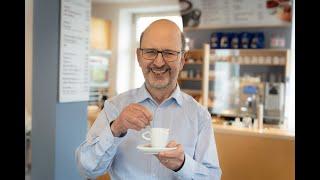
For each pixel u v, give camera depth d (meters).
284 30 5.81
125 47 7.02
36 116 2.61
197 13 6.16
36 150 2.63
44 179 2.62
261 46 5.71
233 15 5.92
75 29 2.76
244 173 2.54
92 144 1.17
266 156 2.47
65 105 2.72
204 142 1.29
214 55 5.88
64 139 2.71
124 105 1.36
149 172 1.26
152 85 1.26
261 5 5.73
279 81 5.69
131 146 1.28
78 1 2.78
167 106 1.35
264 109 5.34
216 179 1.24
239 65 5.96
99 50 6.32
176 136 1.30
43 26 2.53
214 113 5.60
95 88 6.20
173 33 1.22
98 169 1.20
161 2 6.42
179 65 1.25
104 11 6.85
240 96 5.77
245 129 2.66
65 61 2.67
